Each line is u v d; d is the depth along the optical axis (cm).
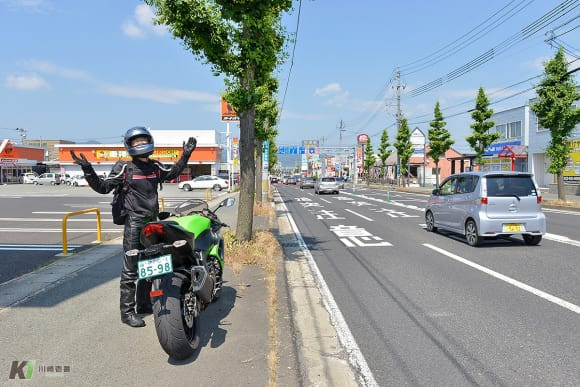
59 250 880
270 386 318
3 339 400
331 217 1650
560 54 1900
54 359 362
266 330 430
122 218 431
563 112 1917
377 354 397
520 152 3344
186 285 382
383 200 2683
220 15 679
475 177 961
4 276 660
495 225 913
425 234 1152
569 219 1452
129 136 414
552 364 374
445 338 434
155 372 342
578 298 558
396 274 707
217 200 2494
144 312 476
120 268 678
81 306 491
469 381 346
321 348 410
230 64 732
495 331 450
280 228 1323
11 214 1669
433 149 3678
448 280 661
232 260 717
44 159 6744
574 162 2853
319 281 666
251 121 817
